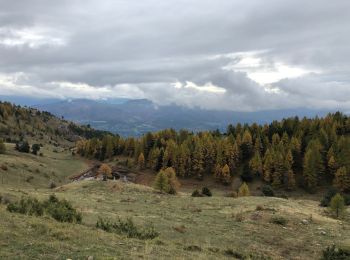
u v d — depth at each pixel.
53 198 32.97
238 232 38.69
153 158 160.25
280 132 171.50
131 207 52.12
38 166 143.50
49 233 21.23
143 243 23.48
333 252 28.22
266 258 28.81
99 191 75.25
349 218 54.97
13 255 16.30
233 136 165.88
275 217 46.16
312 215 50.84
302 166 141.38
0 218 23.27
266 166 138.62
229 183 142.88
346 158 131.38
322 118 176.38
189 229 37.41
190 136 175.00
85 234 22.53
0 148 150.00
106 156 185.12
